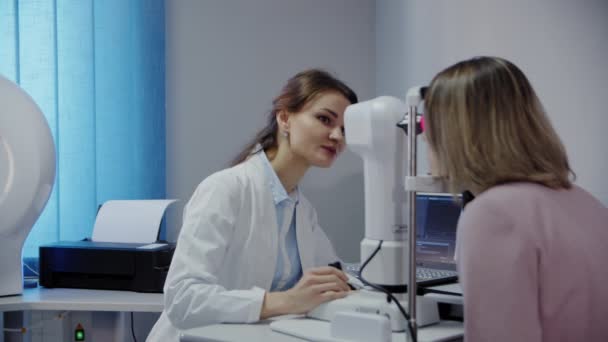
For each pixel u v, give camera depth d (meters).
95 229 2.06
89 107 2.28
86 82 2.28
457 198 0.92
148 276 1.83
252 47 2.47
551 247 0.70
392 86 2.29
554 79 1.29
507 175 0.76
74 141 2.27
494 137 0.77
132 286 1.85
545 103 1.33
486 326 0.70
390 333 0.87
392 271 0.99
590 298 0.70
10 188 1.72
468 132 0.78
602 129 1.15
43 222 2.23
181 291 1.12
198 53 2.46
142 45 2.34
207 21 2.46
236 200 1.25
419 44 2.01
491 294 0.70
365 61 2.51
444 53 1.81
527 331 0.68
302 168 1.37
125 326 1.97
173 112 2.45
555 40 1.29
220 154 2.46
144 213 2.04
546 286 0.70
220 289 1.12
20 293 1.81
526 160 0.77
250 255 1.27
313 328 0.97
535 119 0.79
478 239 0.72
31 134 1.77
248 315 1.05
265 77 2.47
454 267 1.25
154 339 1.32
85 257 1.88
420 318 0.99
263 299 1.07
